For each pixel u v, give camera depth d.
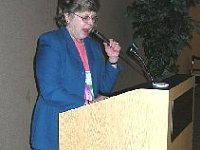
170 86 1.44
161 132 1.34
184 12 4.08
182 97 1.63
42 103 1.70
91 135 1.45
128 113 1.38
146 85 1.48
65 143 1.50
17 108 2.25
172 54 4.16
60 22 1.78
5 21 2.11
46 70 1.62
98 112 1.43
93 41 1.91
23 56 2.29
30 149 2.42
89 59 1.82
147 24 4.14
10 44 2.15
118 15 4.18
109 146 1.43
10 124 2.19
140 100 1.36
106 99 1.41
